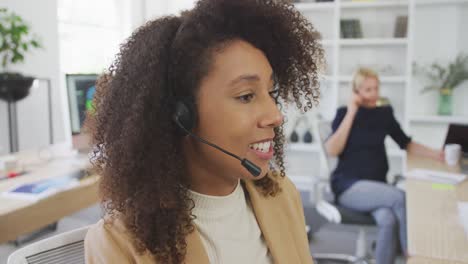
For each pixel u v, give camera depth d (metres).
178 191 0.67
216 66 0.61
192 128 0.64
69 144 2.43
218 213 0.73
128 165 0.64
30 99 3.20
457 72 3.52
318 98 0.87
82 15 3.95
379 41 3.59
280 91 0.81
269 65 0.66
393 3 3.56
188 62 0.62
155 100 0.63
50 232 2.71
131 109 0.64
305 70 0.82
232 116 0.61
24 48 2.70
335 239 2.82
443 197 1.55
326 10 3.95
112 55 0.78
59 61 3.48
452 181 1.78
